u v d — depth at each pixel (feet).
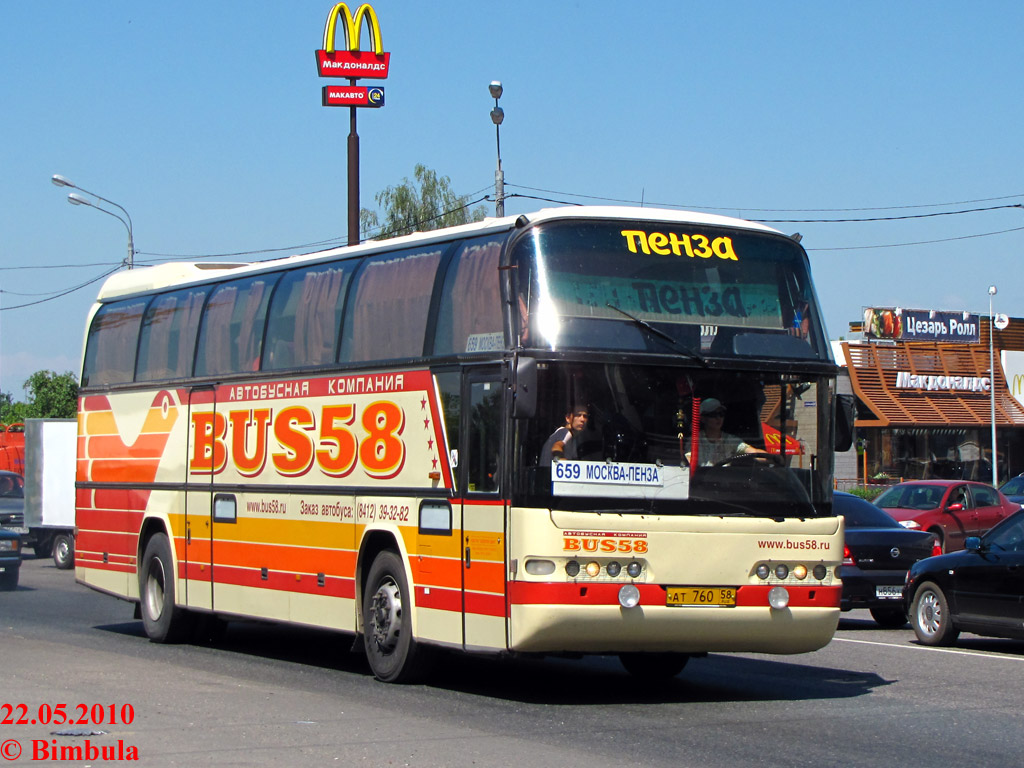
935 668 42.65
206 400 48.55
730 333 34.76
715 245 35.45
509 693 36.70
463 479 34.86
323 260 43.68
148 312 54.13
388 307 39.50
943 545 80.18
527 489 32.48
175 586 49.88
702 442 33.88
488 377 34.27
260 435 45.09
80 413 58.54
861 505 59.82
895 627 58.59
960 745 28.86
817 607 34.45
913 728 30.96
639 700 35.45
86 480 57.41
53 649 46.98
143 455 52.75
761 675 40.91
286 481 43.39
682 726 31.01
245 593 45.47
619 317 33.83
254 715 32.09
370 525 38.93
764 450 34.53
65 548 94.17
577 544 32.32
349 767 25.84
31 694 35.24
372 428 39.27
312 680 39.52
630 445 33.17
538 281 33.47
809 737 29.66
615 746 28.35
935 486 83.15
